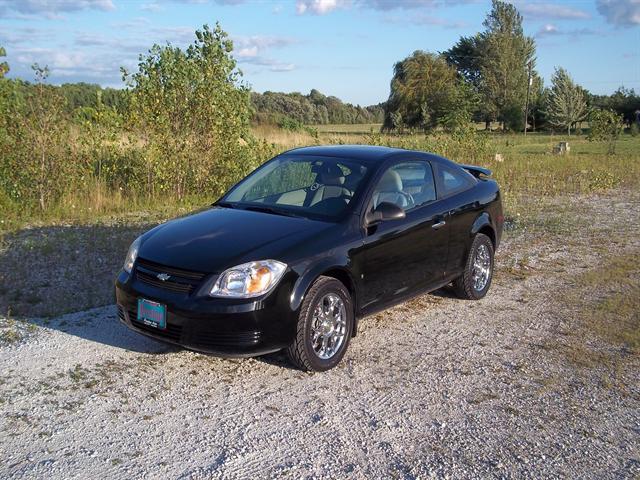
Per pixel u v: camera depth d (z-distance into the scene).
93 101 12.24
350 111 103.25
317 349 4.73
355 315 5.07
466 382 4.67
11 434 3.74
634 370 4.95
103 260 7.63
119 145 12.74
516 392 4.53
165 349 5.04
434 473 3.47
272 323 4.39
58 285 6.62
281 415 4.08
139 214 10.96
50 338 5.17
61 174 11.01
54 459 3.49
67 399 4.18
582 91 64.69
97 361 4.78
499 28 77.62
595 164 21.53
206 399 4.27
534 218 11.46
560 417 4.18
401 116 65.88
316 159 5.86
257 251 4.53
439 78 66.69
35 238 8.70
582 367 5.00
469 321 6.00
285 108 80.19
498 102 73.56
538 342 5.50
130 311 4.68
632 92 70.31
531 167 20.41
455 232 6.13
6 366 4.64
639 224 11.08
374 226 5.19
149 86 12.37
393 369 4.86
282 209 5.32
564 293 6.95
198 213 5.46
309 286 4.56
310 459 3.57
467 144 21.94
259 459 3.56
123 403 4.16
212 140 12.75
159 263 4.57
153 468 3.44
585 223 11.05
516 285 7.25
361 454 3.64
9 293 6.29
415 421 4.06
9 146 10.69
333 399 4.33
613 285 7.27
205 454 3.59
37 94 10.84
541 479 3.44
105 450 3.60
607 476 3.49
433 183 6.12
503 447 3.77
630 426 4.08
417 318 6.05
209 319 4.29
